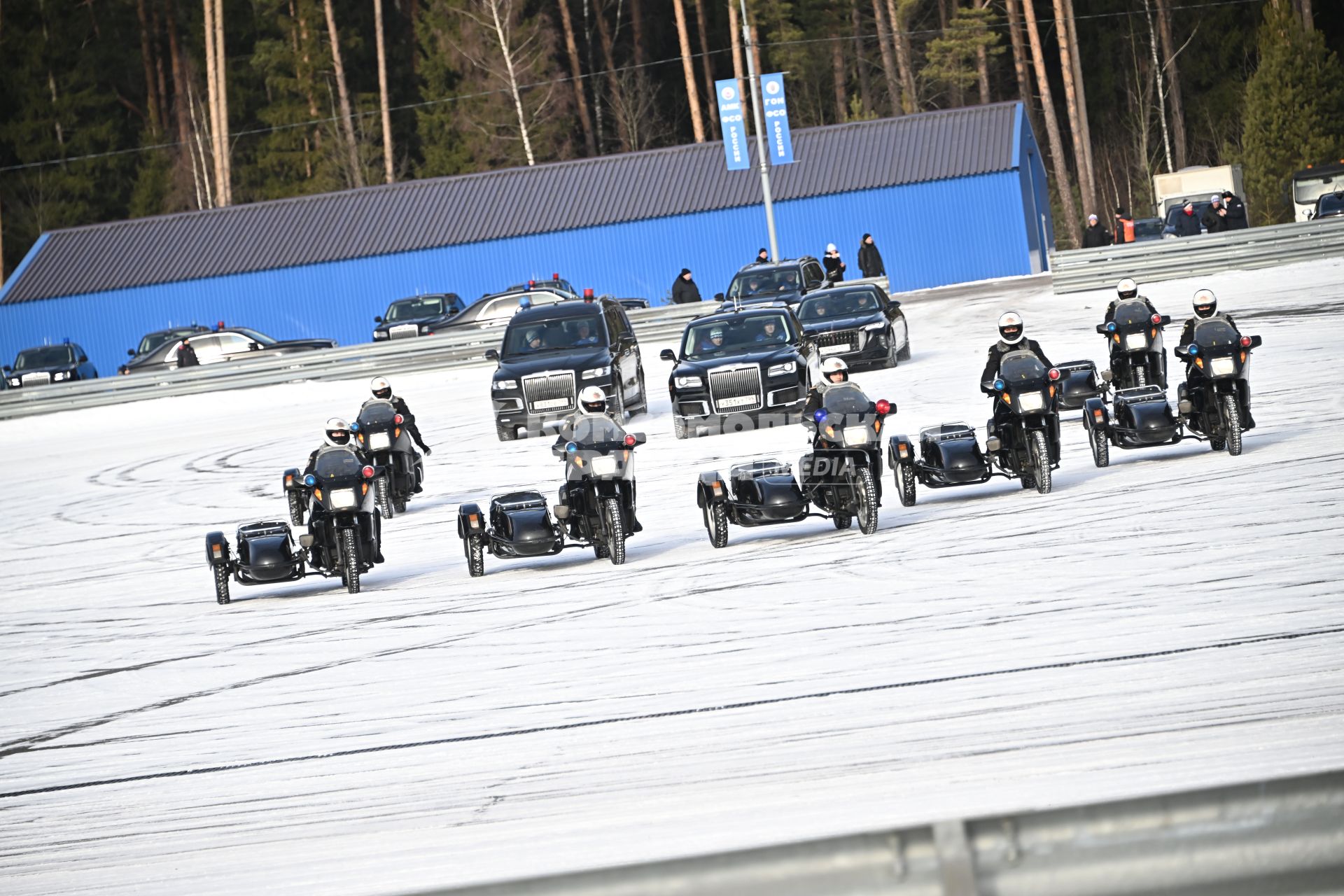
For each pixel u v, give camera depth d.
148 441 105.94
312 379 133.88
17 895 21.22
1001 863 9.73
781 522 43.94
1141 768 20.38
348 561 44.53
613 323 82.69
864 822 19.48
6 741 30.95
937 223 170.25
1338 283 102.75
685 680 29.00
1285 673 24.16
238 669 35.44
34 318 182.25
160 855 22.33
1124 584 32.16
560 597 39.94
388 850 21.22
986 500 46.91
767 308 77.00
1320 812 9.73
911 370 87.25
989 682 25.98
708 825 20.34
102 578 53.28
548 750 25.39
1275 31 192.50
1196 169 175.00
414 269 178.50
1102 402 48.66
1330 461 43.84
